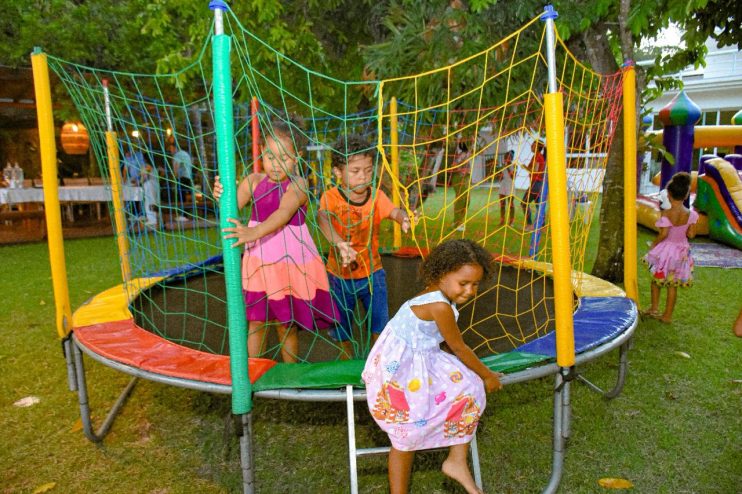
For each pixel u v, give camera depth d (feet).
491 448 7.87
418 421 5.61
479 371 5.99
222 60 5.45
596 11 14.30
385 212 8.53
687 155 24.54
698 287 16.06
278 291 7.57
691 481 6.93
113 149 10.56
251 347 7.81
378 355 5.86
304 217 7.87
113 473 7.35
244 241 5.75
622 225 16.12
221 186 5.71
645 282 17.08
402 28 17.56
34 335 12.59
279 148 7.14
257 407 9.30
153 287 12.10
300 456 7.81
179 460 7.70
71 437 8.29
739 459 7.38
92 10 27.20
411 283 13.43
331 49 24.11
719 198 23.65
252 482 6.15
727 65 48.11
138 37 27.63
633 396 9.31
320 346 9.53
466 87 16.94
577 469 7.27
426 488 6.97
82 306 9.32
